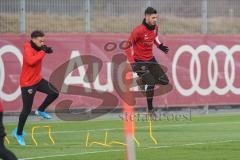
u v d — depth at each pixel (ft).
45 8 183.11
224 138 122.42
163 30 188.75
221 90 186.09
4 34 160.56
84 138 124.47
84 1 175.32
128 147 62.64
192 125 149.18
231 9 200.95
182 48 180.34
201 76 183.01
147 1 186.09
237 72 188.65
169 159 95.86
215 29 199.31
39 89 116.88
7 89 160.35
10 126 150.00
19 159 95.86
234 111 191.01
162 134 129.39
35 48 114.42
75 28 183.73
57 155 100.17
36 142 117.39
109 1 185.37
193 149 106.32
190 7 190.29
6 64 160.25
